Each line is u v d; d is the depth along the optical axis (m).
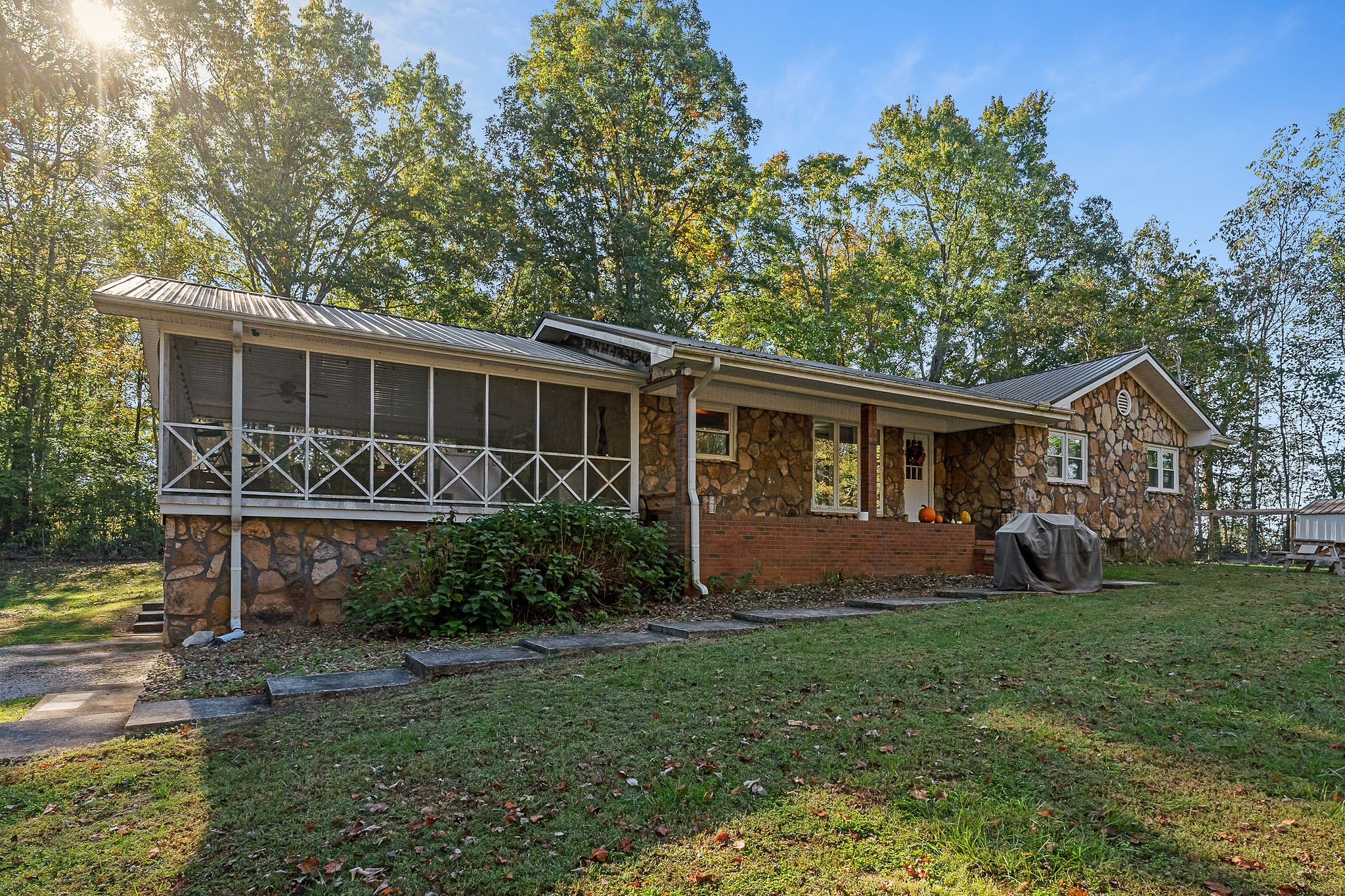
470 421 10.66
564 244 22.14
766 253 24.31
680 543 9.93
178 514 8.21
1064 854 2.67
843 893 2.45
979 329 30.23
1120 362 16.55
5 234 19.47
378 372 9.83
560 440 11.21
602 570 8.89
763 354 11.26
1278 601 8.73
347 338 8.95
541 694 4.75
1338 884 2.46
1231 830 2.85
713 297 25.20
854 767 3.47
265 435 9.08
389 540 9.19
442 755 3.73
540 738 3.93
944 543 12.35
